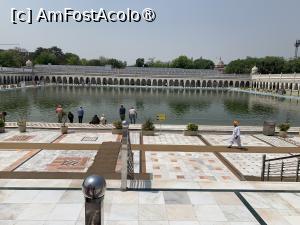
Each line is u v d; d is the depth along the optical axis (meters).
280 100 63.00
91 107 44.53
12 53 120.44
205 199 6.55
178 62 143.00
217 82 112.25
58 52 154.88
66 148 14.68
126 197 6.51
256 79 106.38
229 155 14.14
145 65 153.62
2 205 6.05
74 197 6.46
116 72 112.62
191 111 43.12
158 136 18.20
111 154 10.58
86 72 109.75
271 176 11.00
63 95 64.12
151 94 74.88
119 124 18.70
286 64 111.94
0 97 55.59
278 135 19.31
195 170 11.84
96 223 3.44
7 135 17.50
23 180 7.34
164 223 5.52
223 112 42.53
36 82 100.19
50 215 5.69
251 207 6.25
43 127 19.52
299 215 5.97
